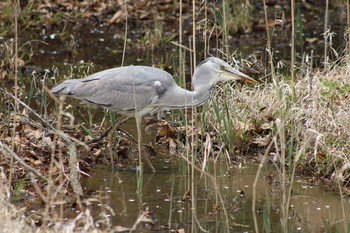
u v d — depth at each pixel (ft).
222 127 42.68
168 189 37.09
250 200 36.04
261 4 73.05
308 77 42.96
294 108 40.81
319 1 75.31
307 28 67.62
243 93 45.27
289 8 72.69
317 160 39.19
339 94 42.88
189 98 39.24
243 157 41.63
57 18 67.10
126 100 38.45
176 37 64.69
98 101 38.58
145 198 35.83
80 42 63.16
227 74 39.09
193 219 33.71
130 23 68.54
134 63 57.88
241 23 67.10
